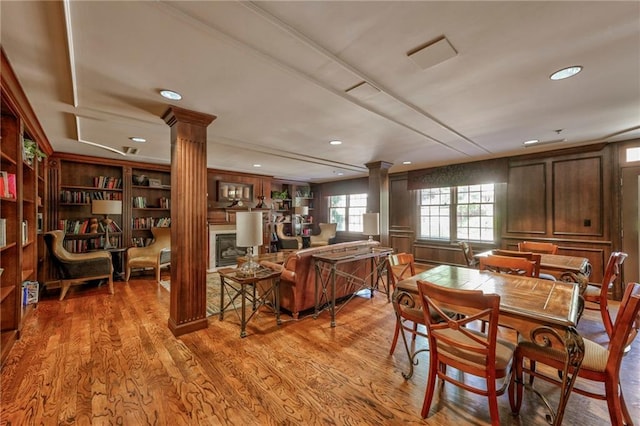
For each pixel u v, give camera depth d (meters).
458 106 2.67
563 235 4.44
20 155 2.64
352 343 2.65
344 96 2.44
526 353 1.67
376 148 4.39
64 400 1.83
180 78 2.12
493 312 1.45
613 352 1.43
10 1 1.32
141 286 4.64
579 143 4.11
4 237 2.40
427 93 2.38
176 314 2.79
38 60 1.87
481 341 1.50
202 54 1.80
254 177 7.44
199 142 2.86
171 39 1.65
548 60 1.88
